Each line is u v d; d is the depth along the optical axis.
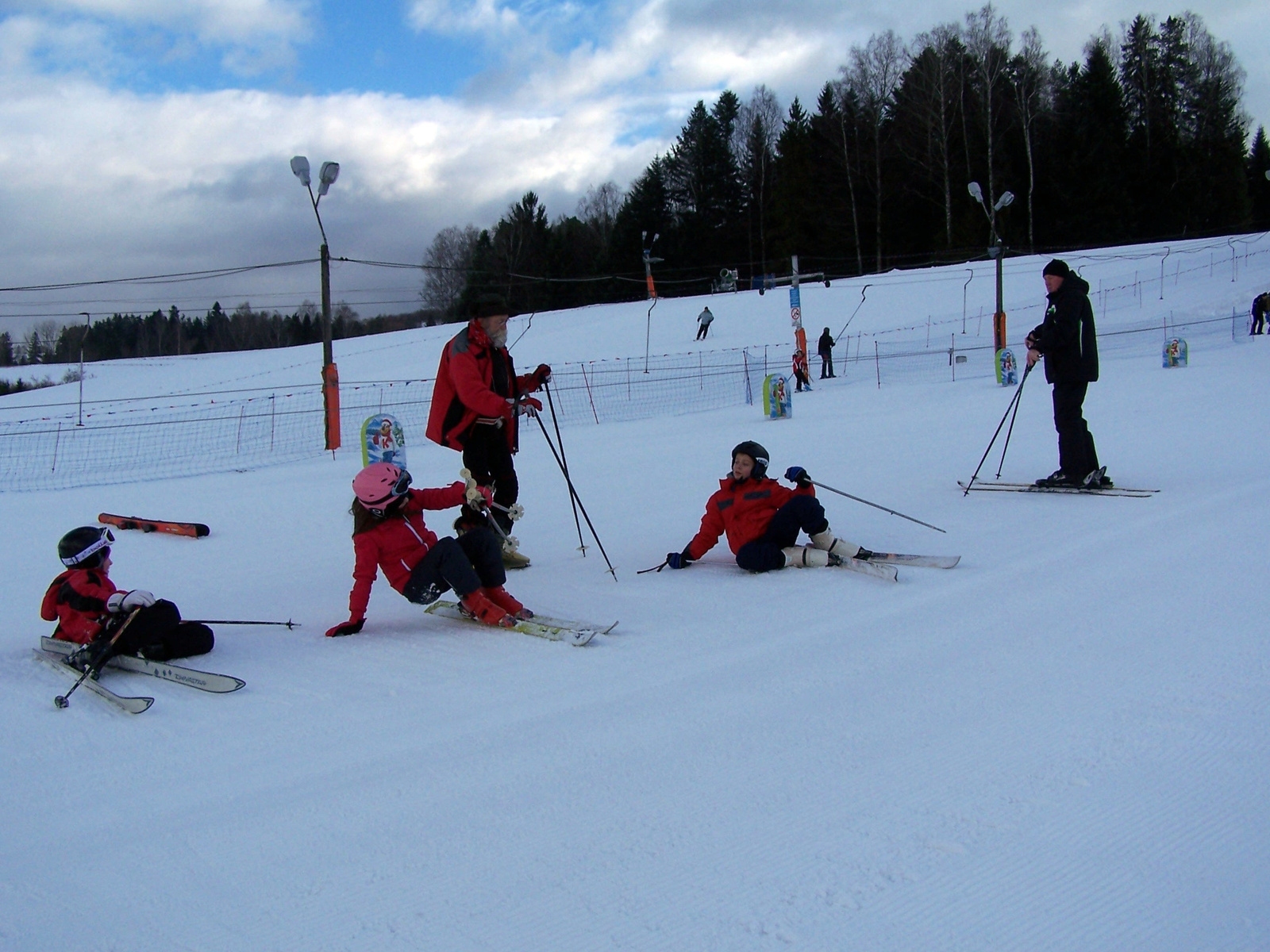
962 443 9.88
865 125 55.53
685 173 65.56
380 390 22.77
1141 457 7.92
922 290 34.44
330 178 13.69
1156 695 3.05
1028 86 52.06
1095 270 35.81
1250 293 27.91
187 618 4.86
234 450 15.23
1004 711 3.00
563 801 2.54
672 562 5.34
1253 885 2.02
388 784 2.71
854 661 3.55
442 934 1.97
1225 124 59.19
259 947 1.96
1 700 3.60
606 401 20.14
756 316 32.69
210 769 2.88
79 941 2.01
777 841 2.28
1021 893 2.03
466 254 73.56
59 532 8.08
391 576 4.44
